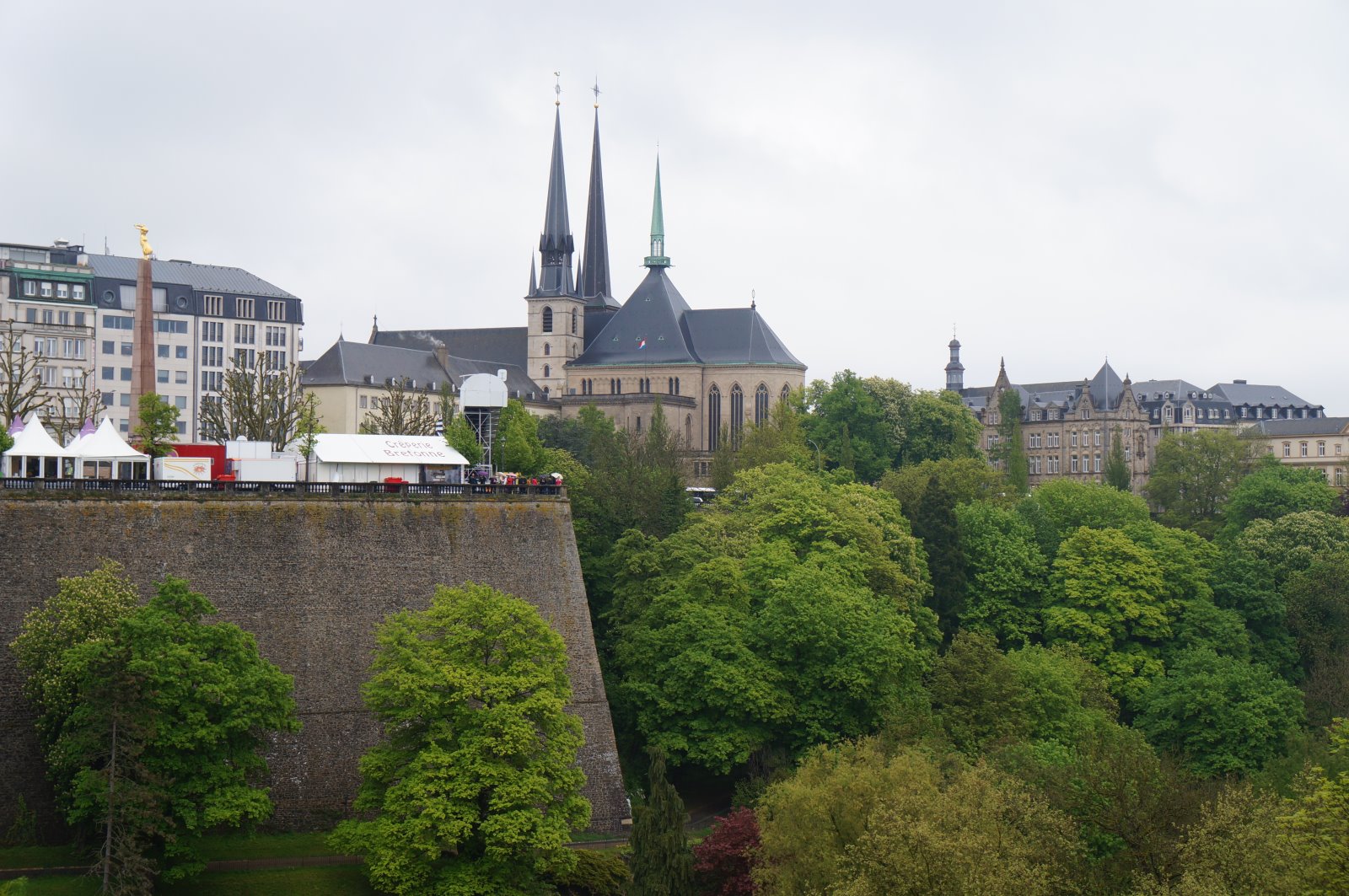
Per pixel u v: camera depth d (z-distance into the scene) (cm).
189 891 11912
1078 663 18250
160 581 13700
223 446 15900
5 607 13025
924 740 14162
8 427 19888
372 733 14062
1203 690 17225
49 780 12356
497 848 11612
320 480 15875
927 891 9681
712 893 12219
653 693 15450
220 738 11769
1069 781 11944
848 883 10050
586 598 15900
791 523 19362
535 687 12625
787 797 11638
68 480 13738
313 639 14175
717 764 15100
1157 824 10725
